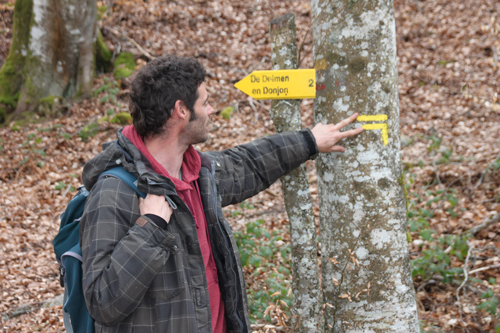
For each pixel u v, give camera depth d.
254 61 9.48
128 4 10.52
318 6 2.01
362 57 1.90
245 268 3.92
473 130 7.00
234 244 1.75
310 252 2.29
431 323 3.35
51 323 3.63
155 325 1.50
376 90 1.92
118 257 1.41
